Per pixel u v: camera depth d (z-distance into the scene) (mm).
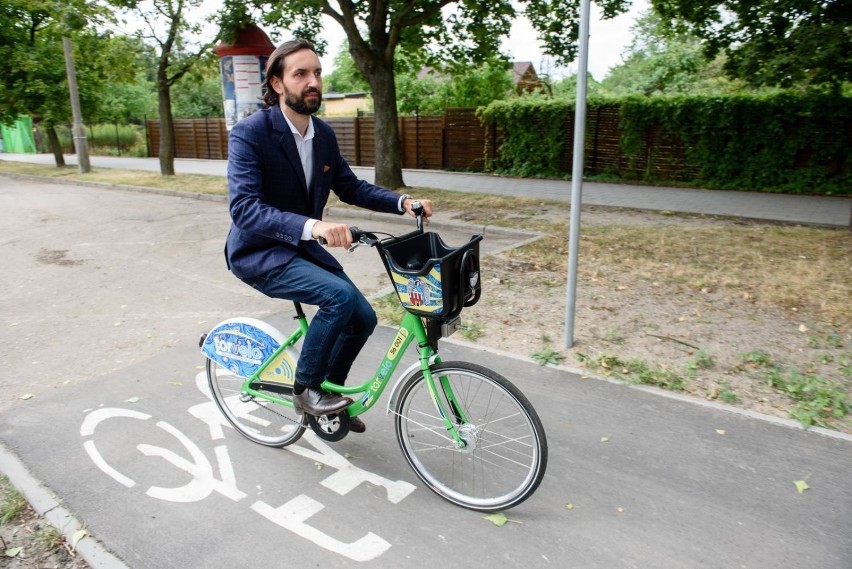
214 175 17453
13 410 3867
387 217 10477
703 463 3199
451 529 2732
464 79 22516
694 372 4230
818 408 3691
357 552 2592
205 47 15875
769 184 13422
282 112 2783
